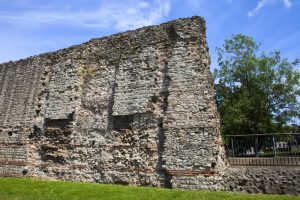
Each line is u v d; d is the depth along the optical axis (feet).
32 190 41.39
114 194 37.65
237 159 47.39
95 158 49.42
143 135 46.16
